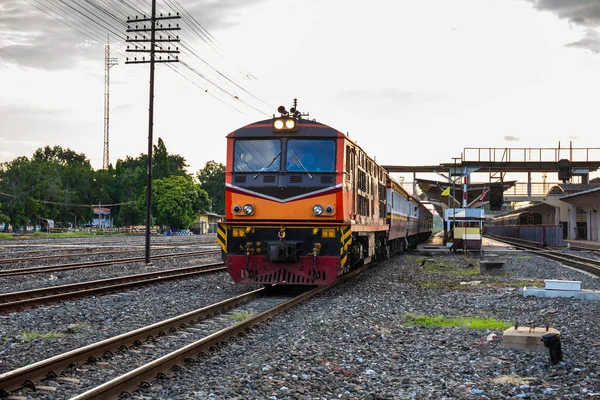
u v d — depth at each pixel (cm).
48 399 582
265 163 1365
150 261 2456
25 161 10038
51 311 1110
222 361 745
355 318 1060
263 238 1343
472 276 1947
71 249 3428
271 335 921
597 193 4338
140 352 784
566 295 1386
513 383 665
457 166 4194
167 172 9362
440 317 1099
